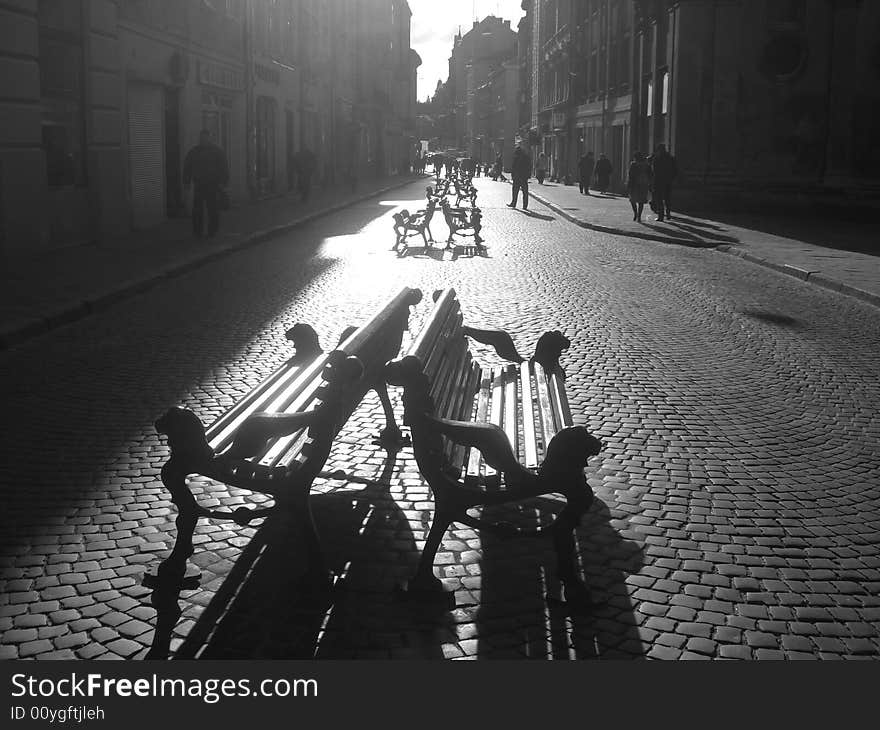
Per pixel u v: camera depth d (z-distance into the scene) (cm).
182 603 375
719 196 2819
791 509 488
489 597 386
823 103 2773
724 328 991
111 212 1694
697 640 354
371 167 6175
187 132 2248
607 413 656
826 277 1313
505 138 10175
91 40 1588
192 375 738
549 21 6706
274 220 2230
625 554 428
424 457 389
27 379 724
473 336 636
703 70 2808
